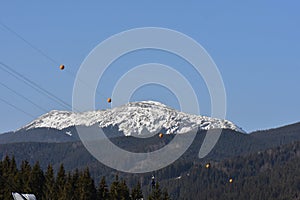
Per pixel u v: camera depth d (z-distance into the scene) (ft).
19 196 429.38
